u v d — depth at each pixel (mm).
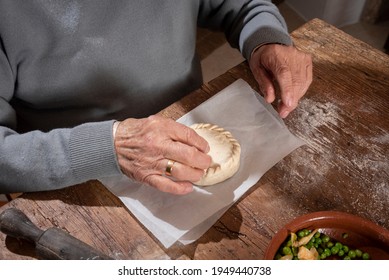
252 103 1215
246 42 1306
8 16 1082
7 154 1035
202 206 1022
